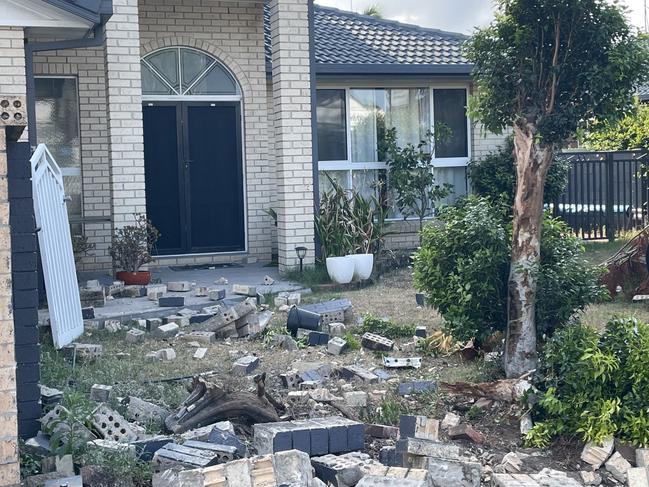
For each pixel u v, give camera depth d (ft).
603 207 61.93
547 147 25.25
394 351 30.58
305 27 45.93
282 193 45.96
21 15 33.19
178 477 16.97
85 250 44.98
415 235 55.01
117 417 20.13
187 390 24.12
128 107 43.21
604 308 36.99
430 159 54.70
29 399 19.29
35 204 27.07
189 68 51.21
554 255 26.55
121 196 43.19
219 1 50.93
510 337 25.52
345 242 45.91
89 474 17.35
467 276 25.89
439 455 18.69
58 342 28.40
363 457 19.08
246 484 17.07
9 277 15.16
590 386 21.18
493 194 54.29
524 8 25.08
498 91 25.84
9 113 15.28
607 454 20.26
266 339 31.55
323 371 26.96
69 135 47.50
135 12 43.19
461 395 24.54
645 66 24.70
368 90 54.90
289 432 19.27
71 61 46.88
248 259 51.67
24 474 17.61
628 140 62.44
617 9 24.58
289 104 45.83
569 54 25.03
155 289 39.88
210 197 51.88
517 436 22.13
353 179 54.75
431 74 54.13
